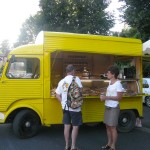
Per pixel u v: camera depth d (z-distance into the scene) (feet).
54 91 16.60
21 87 16.19
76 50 16.89
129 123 18.69
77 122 13.24
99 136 17.28
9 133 17.54
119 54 18.07
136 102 18.81
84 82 18.69
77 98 13.20
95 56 20.20
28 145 15.08
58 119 16.71
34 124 16.57
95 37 17.39
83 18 64.18
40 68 16.39
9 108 16.15
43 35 16.40
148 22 37.40
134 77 19.39
